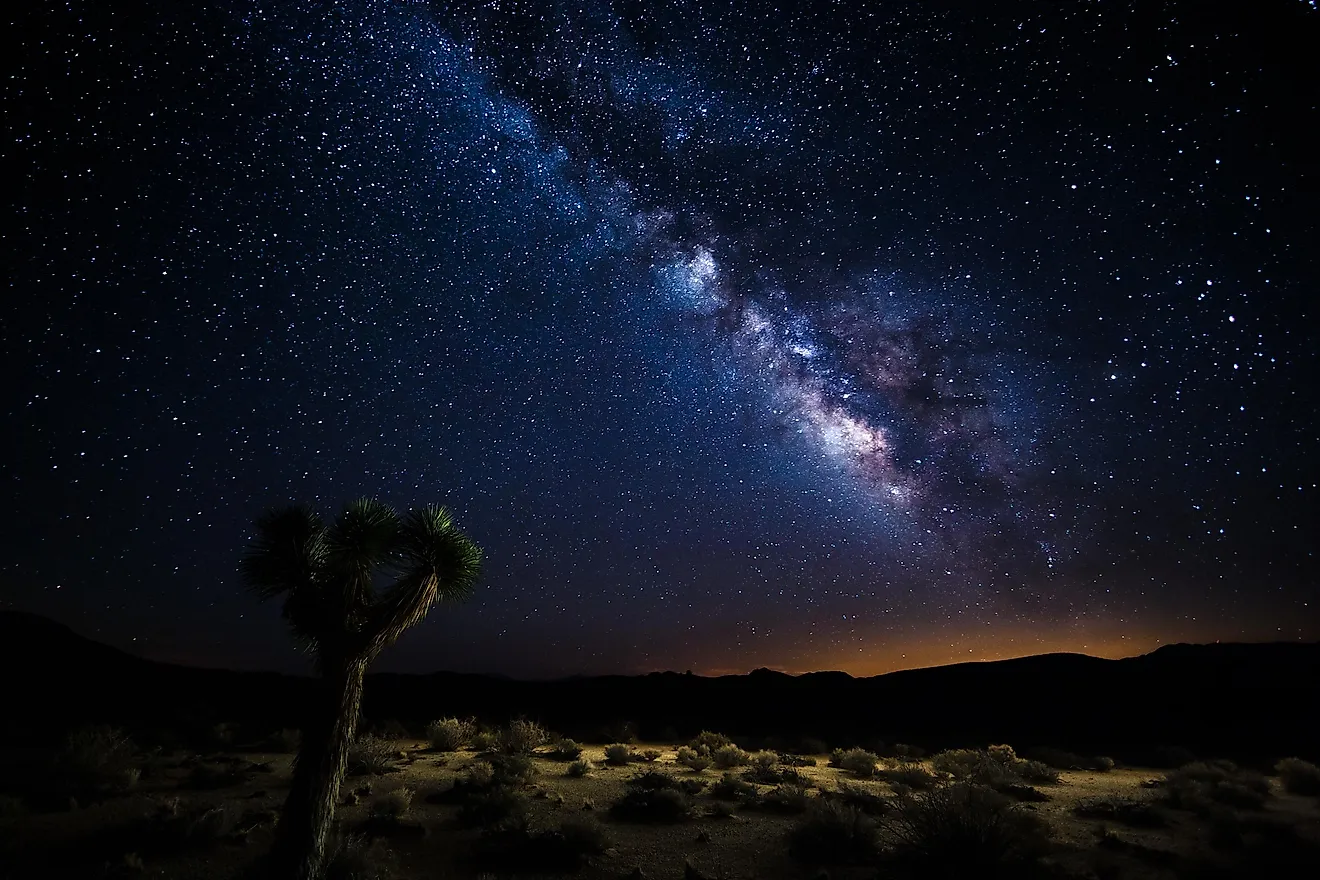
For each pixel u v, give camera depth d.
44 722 17.48
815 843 8.35
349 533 7.20
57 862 7.14
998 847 7.52
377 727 20.06
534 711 27.91
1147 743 22.05
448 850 8.04
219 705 24.00
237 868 7.05
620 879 7.33
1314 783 13.60
